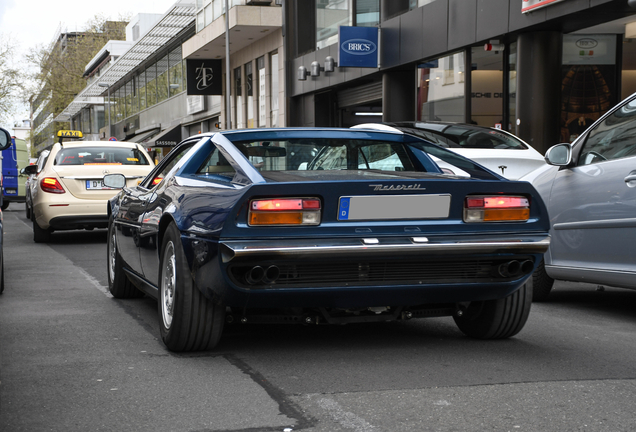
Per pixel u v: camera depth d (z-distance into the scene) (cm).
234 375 391
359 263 396
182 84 4481
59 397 353
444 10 1747
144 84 5519
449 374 394
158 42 4625
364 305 415
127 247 587
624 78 1620
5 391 363
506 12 1498
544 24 1412
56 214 1152
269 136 473
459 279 416
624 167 548
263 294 392
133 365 414
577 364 417
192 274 412
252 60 3428
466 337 493
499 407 335
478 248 403
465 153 863
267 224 378
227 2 3058
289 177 409
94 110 7831
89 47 8694
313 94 2812
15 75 6212
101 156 1215
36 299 660
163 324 455
